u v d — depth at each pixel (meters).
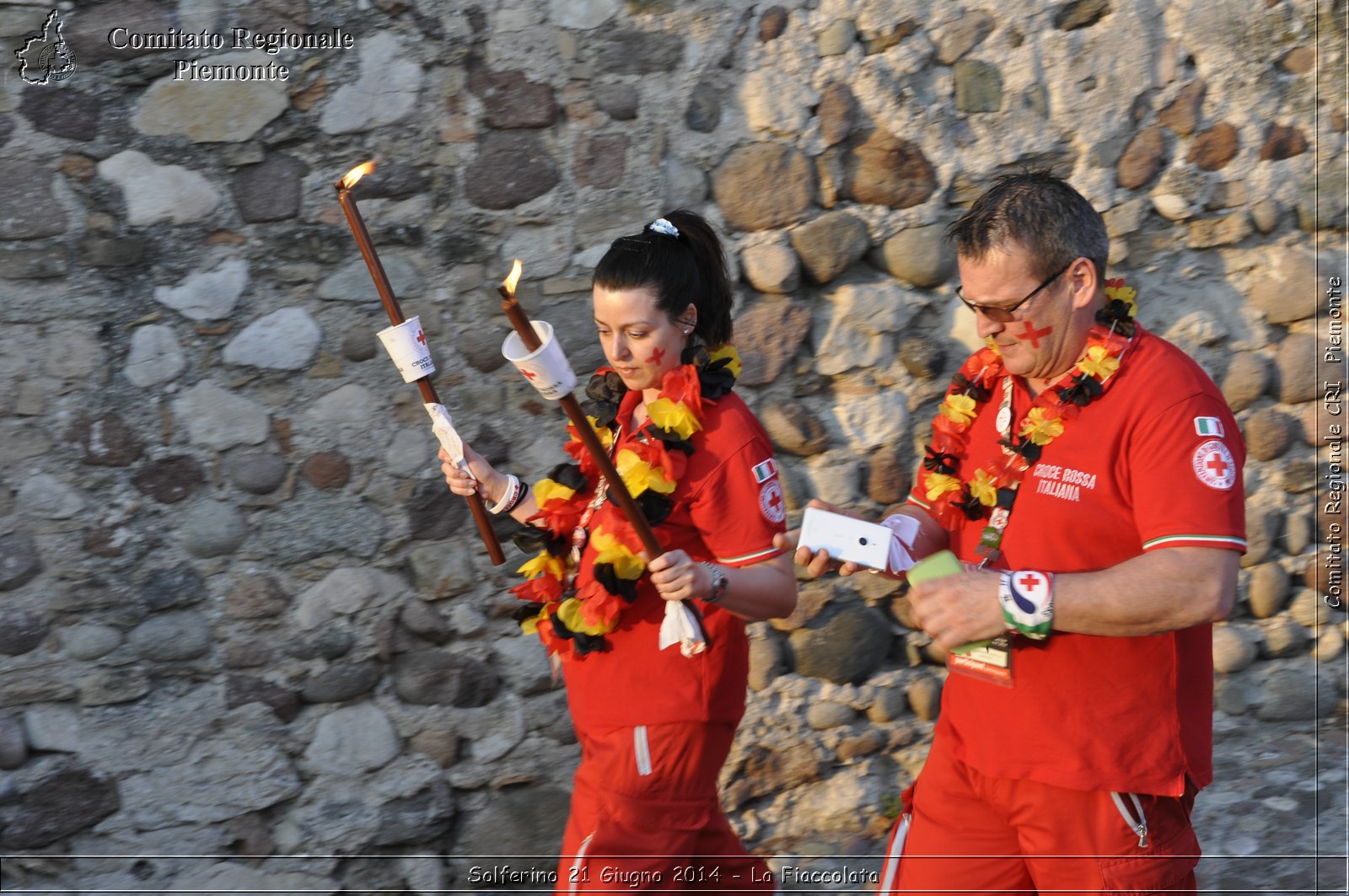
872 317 3.57
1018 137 3.61
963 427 2.39
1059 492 2.12
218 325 3.18
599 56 3.35
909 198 3.55
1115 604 1.96
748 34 3.44
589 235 3.38
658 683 2.45
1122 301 2.17
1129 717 2.12
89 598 3.14
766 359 3.53
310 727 3.32
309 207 3.22
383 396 3.30
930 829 2.40
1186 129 3.71
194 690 3.24
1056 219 2.06
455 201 3.30
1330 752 3.80
